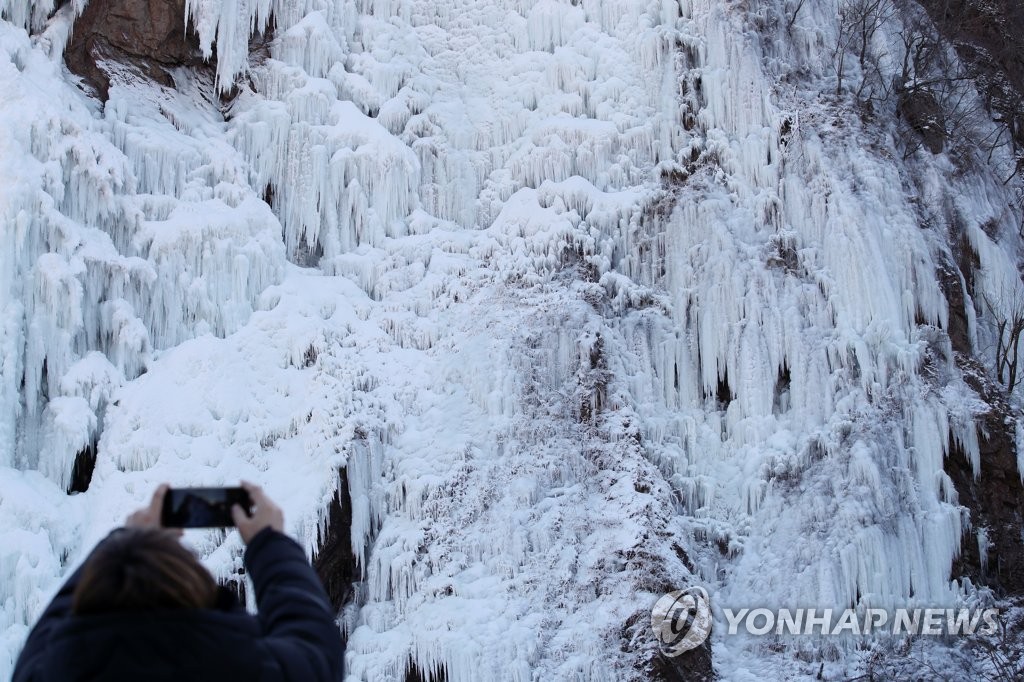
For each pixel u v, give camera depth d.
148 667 3.02
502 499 17.25
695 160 21.22
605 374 18.81
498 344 18.53
